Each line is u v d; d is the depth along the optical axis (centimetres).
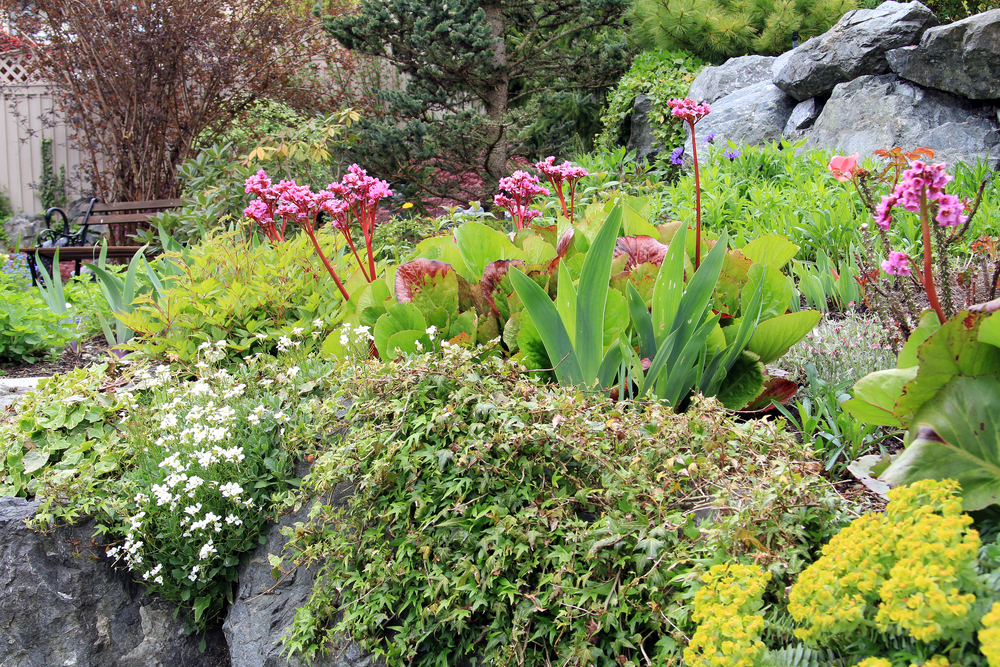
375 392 228
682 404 251
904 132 594
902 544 123
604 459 187
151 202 771
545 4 1020
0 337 404
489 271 272
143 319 346
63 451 282
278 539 238
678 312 233
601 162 758
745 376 253
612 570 174
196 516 234
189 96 1054
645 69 924
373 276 319
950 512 126
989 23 543
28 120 1151
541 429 191
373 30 929
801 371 295
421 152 920
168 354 328
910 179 172
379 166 933
